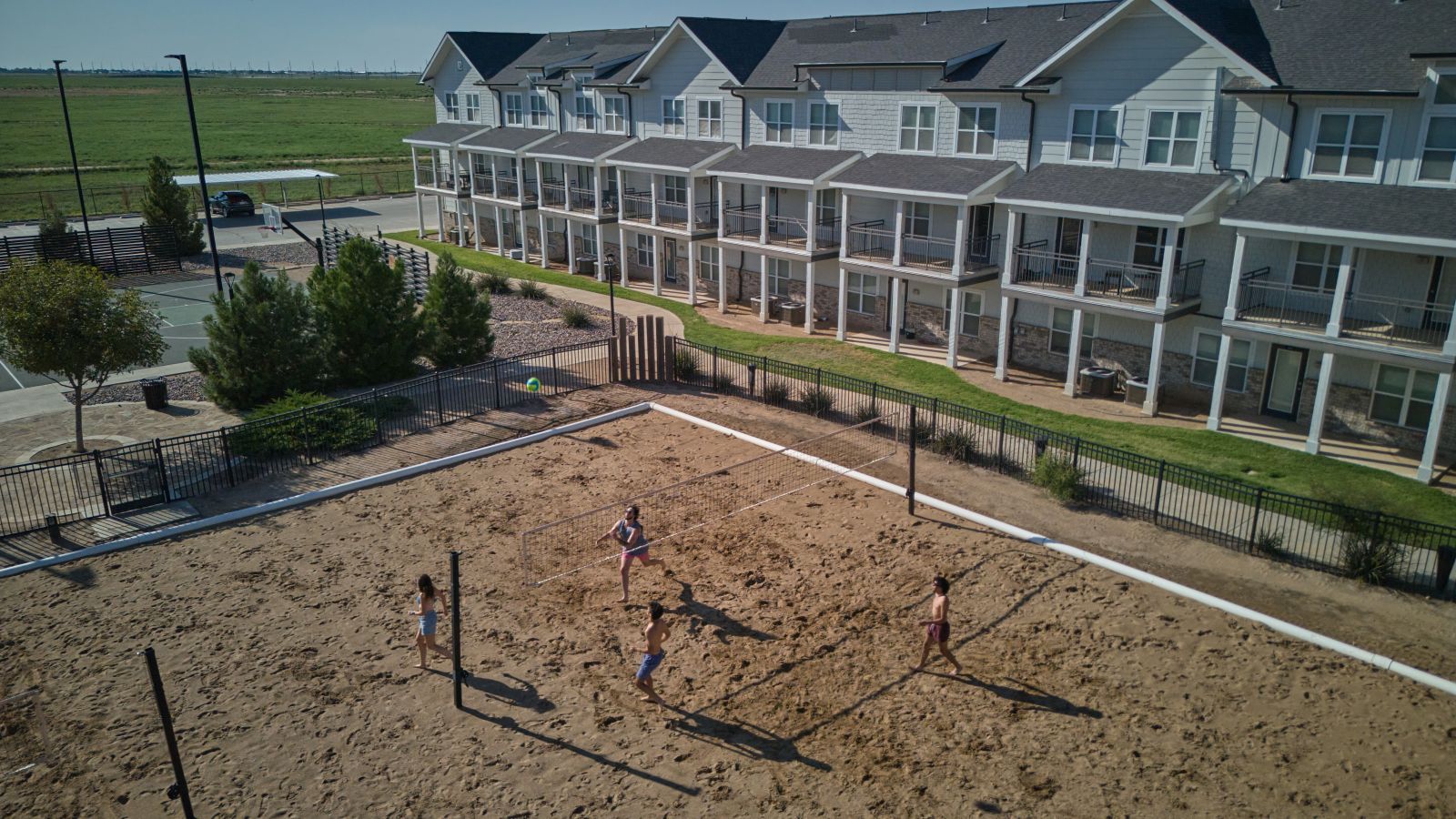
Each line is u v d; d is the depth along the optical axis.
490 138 51.66
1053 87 28.67
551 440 25.81
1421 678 14.99
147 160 102.88
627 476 23.41
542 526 20.09
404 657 16.00
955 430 25.30
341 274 29.19
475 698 14.95
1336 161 24.03
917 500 21.83
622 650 16.23
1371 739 13.73
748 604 17.58
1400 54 23.34
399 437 25.67
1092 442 22.62
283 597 17.80
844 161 34.91
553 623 17.00
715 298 41.94
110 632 16.62
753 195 39.66
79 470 22.95
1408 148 22.81
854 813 12.50
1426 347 22.06
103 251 47.28
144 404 27.72
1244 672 15.37
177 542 19.88
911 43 34.91
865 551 19.53
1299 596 17.50
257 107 196.12
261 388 27.12
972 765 13.33
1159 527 20.28
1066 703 14.65
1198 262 26.78
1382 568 17.72
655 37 47.78
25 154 107.38
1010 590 17.97
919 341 34.84
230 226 61.22
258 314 26.81
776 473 23.53
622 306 40.69
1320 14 25.97
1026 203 27.95
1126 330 28.89
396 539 20.11
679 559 19.28
